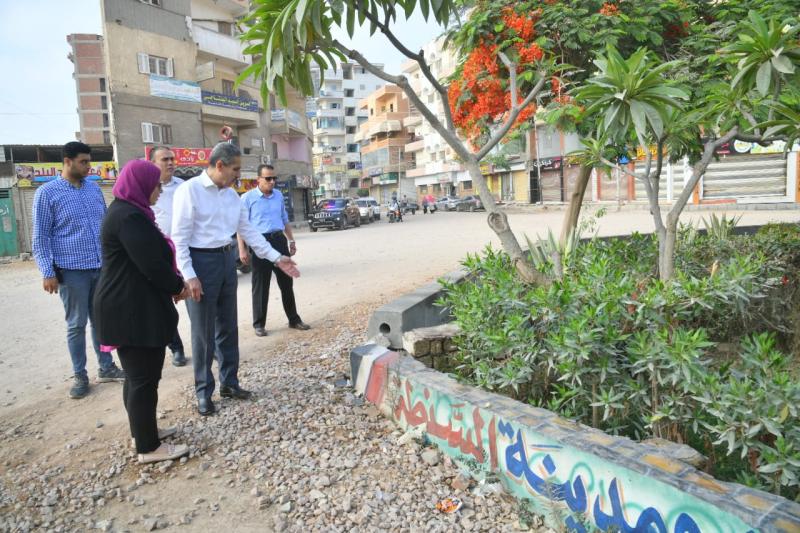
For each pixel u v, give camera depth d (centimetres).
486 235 1847
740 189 2591
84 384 475
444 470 313
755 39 284
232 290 436
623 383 299
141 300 327
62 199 462
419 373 360
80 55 5125
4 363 595
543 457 260
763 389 250
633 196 3131
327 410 401
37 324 812
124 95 2636
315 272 1164
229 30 3478
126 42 2648
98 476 329
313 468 324
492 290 372
